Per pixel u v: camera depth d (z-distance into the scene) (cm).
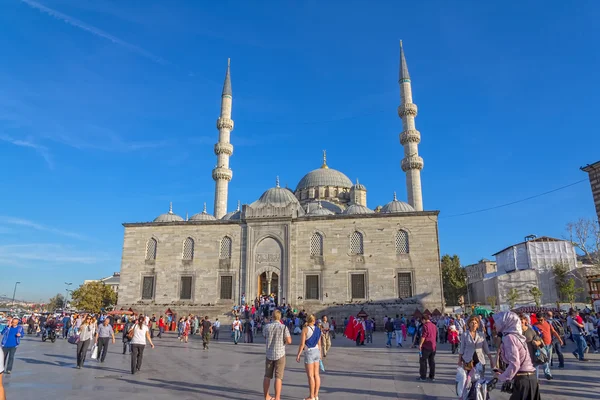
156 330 5019
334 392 1384
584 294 6912
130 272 5716
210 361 2244
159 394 1331
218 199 7256
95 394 1327
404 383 1561
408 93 7550
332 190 7981
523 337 878
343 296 5112
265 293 5569
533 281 7312
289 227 5416
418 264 5041
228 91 7969
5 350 1745
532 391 847
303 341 1250
